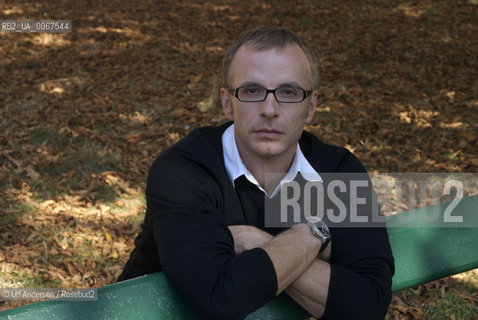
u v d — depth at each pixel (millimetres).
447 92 6965
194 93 6715
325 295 1610
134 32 9055
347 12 10609
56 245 3670
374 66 7914
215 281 1503
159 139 5457
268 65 1679
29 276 3346
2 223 3885
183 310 1523
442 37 9141
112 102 6266
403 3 11117
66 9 10156
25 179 4551
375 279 1696
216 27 9594
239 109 1728
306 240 1652
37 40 8391
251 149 1755
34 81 6801
